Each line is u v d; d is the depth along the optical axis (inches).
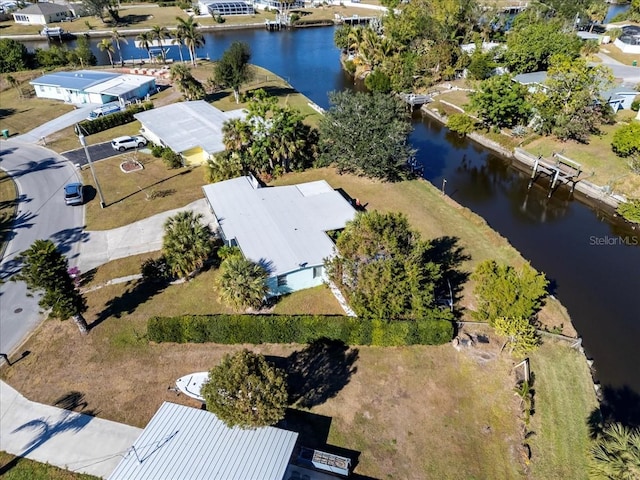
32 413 954.7
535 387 1019.9
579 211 1850.4
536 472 861.2
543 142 2263.8
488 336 1146.0
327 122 1860.2
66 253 1450.5
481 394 1004.6
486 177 2118.6
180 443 815.1
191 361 1076.5
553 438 920.3
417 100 2979.8
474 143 2488.9
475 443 909.2
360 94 1891.0
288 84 3385.8
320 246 1311.5
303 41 4859.7
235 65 2775.6
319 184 1657.2
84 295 1279.5
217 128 2154.3
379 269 1082.7
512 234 1678.2
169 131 2121.1
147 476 753.6
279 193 1584.6
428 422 946.1
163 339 1114.1
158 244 1489.9
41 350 1103.6
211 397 824.3
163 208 1688.0
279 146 1849.2
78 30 4879.4
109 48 3663.9
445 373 1050.7
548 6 4279.0
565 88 2193.7
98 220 1622.8
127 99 2792.8
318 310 1226.0
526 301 1077.1
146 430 840.3
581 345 1174.3
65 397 989.2
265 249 1289.4
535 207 1875.0
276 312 1213.1
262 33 5172.2
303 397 991.6
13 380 1026.7
